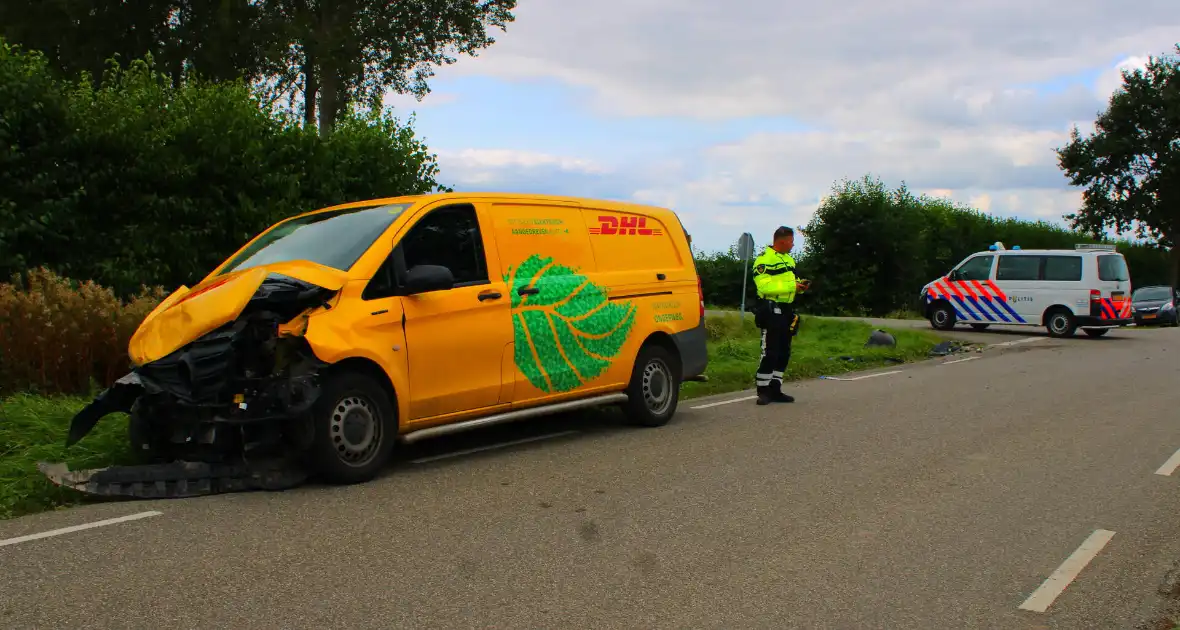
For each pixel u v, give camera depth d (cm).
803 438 823
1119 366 1472
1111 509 588
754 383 1263
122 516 555
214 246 1177
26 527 532
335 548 496
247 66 3128
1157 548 509
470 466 704
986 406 1020
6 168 1028
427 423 696
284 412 605
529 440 813
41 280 941
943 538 524
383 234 682
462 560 478
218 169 1166
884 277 3862
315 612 406
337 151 1301
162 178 1124
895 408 1006
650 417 877
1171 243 4828
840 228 3806
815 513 573
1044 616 413
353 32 3022
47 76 1088
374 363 654
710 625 397
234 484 618
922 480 661
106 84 1298
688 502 597
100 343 901
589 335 812
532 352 762
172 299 682
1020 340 2114
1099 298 2142
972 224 4375
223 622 394
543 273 782
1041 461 726
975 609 420
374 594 429
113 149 1102
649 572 463
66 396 857
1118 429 870
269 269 667
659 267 901
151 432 654
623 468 697
